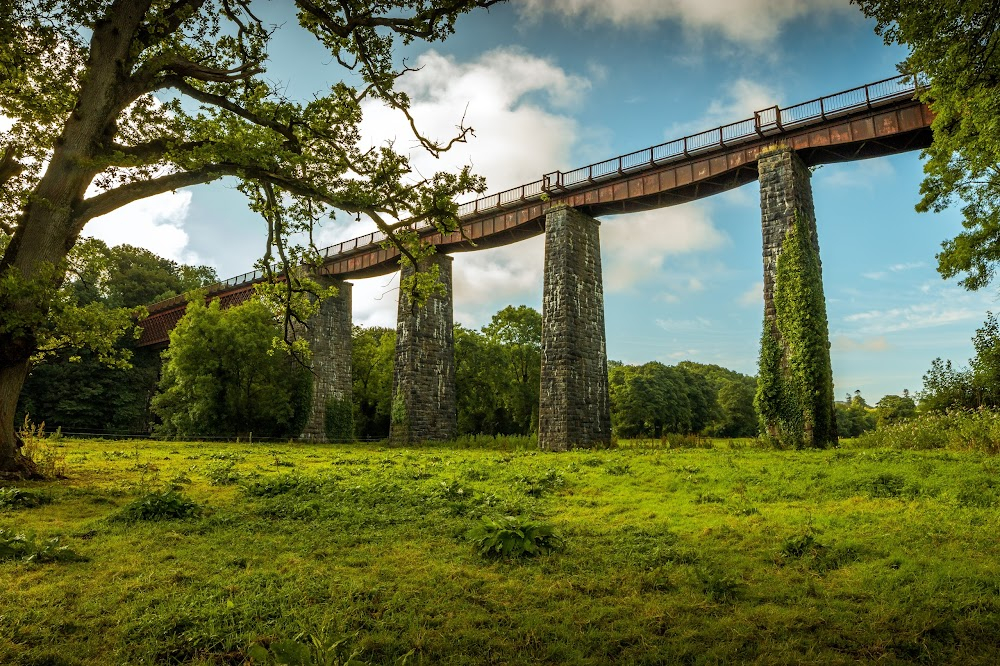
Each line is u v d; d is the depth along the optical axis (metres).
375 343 62.22
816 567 6.91
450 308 41.53
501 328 54.19
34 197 12.57
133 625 5.07
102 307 14.48
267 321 44.97
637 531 8.82
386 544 8.11
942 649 4.66
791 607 5.60
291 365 44.16
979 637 4.86
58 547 7.30
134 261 68.31
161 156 13.83
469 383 52.28
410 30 13.85
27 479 13.62
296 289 17.62
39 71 12.62
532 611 5.55
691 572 6.66
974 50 10.08
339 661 4.31
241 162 13.59
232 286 51.69
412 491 12.96
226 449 29.41
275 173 14.26
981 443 15.92
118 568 6.77
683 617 5.37
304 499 11.68
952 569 6.48
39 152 13.45
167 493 10.20
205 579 6.36
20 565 6.75
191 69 14.52
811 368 24.23
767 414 25.41
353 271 45.28
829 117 26.11
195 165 13.02
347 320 48.06
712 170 29.69
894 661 4.48
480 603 5.81
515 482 14.72
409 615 5.38
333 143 14.84
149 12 14.23
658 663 4.55
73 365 50.44
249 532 8.75
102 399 51.59
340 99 14.65
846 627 5.09
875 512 9.77
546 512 10.78
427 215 15.13
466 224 38.94
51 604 5.59
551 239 33.44
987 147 15.69
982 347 25.69
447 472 17.28
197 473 17.03
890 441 20.09
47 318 13.23
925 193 23.56
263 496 12.44
